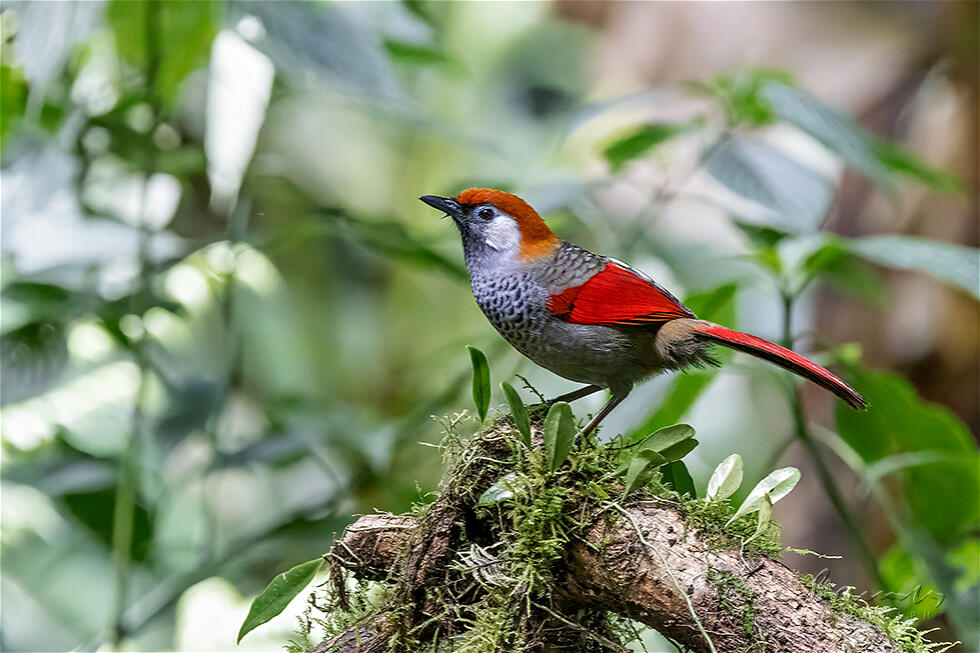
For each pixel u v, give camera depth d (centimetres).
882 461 798
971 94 1108
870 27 1197
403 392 1466
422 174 1562
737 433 1358
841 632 447
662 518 489
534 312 746
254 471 1145
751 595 455
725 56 1299
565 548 499
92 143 1001
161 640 1053
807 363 662
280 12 840
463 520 537
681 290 1288
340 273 1416
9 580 1108
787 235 866
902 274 1122
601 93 1571
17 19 857
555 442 498
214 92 1074
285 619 993
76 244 974
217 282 1091
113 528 1012
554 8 1648
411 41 1025
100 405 1141
